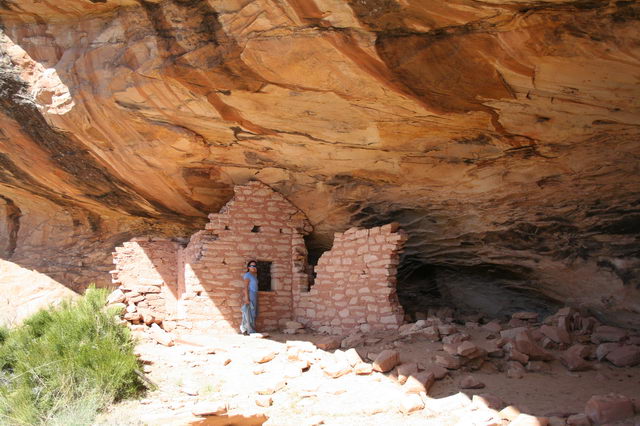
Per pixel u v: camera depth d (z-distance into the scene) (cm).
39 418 484
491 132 562
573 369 534
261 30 496
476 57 450
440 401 471
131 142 714
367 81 515
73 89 654
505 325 686
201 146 708
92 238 1084
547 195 629
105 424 461
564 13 387
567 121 509
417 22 430
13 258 1097
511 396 479
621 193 581
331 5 439
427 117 559
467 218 725
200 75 567
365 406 481
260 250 815
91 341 584
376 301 704
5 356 595
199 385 550
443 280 895
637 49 392
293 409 490
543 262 709
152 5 557
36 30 659
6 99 702
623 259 635
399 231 704
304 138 666
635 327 645
